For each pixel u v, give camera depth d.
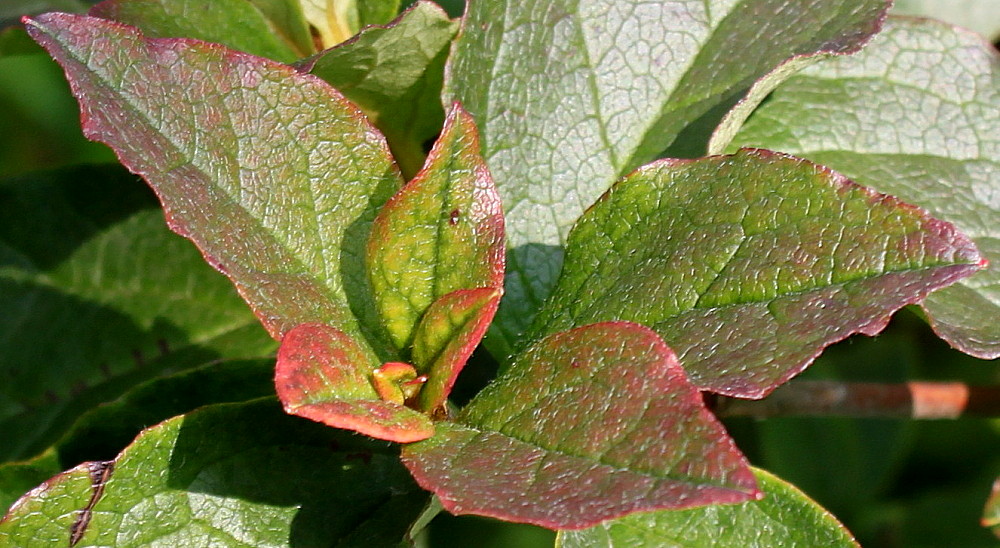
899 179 0.22
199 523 0.18
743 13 0.21
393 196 0.17
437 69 0.21
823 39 0.20
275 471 0.18
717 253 0.17
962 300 0.20
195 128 0.17
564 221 0.20
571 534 0.18
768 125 0.22
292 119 0.18
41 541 0.17
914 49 0.22
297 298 0.17
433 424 0.17
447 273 0.17
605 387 0.15
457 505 0.15
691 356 0.16
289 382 0.15
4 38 0.23
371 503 0.18
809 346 0.16
